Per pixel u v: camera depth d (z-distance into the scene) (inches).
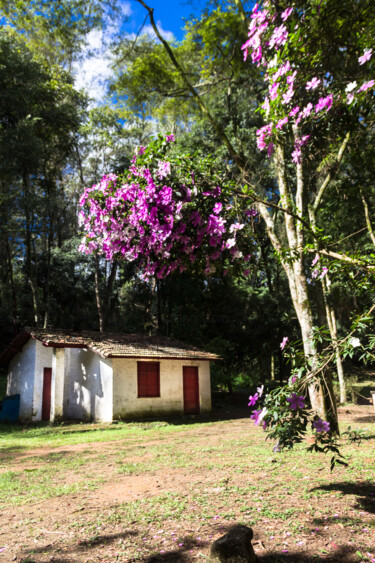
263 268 155.1
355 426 383.6
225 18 416.5
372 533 125.8
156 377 658.2
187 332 949.2
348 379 884.0
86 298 1234.6
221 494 178.1
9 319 1111.6
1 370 1112.8
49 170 986.7
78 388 669.3
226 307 946.1
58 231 978.1
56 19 480.4
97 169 1060.5
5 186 784.9
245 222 148.3
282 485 188.2
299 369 125.0
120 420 587.8
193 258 150.1
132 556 118.0
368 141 331.0
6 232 788.0
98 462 285.0
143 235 152.0
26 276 1170.6
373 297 245.8
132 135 1020.5
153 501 172.4
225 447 320.5
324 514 144.9
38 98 869.8
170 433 464.8
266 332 974.4
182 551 119.6
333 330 556.1
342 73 201.3
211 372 874.8
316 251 139.9
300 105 151.9
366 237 516.4
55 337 636.7
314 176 463.2
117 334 761.6
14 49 796.0
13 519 158.7
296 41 150.2
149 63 481.1
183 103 529.7
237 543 104.0
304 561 109.2
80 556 119.6
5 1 472.4
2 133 760.3
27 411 658.2
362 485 181.6
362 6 175.5
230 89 514.9
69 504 176.9
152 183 144.8
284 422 120.1
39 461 302.7
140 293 1021.8
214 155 673.0
